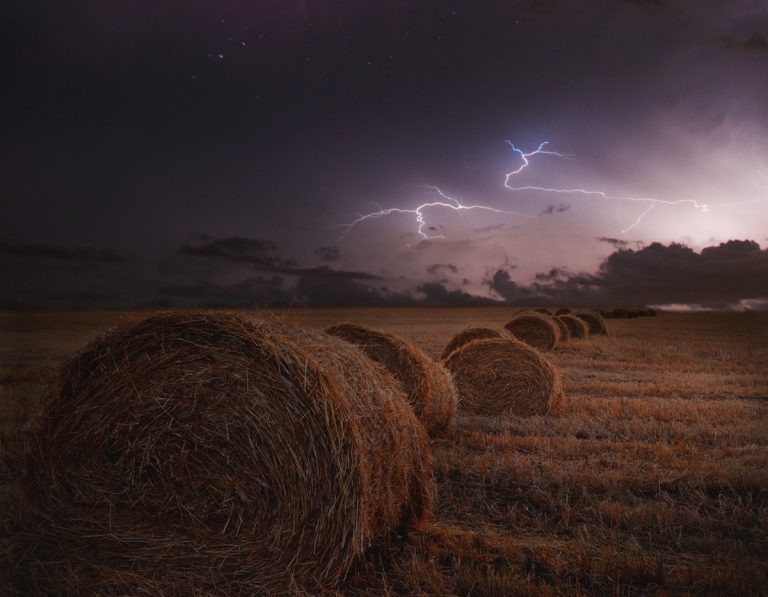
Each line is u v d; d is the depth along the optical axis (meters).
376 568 4.33
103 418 4.71
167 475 4.53
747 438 7.82
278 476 4.31
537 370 9.95
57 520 4.67
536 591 3.83
